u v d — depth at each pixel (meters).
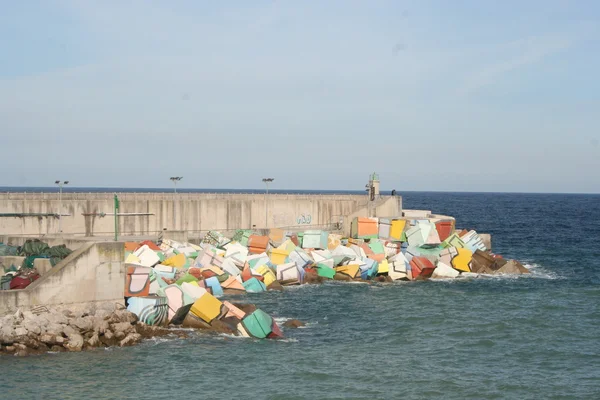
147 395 30.03
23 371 32.22
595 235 119.81
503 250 94.31
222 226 74.62
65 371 32.47
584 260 82.81
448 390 31.89
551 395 31.58
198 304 40.72
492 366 35.72
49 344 35.22
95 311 38.31
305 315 46.72
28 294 37.12
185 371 33.19
